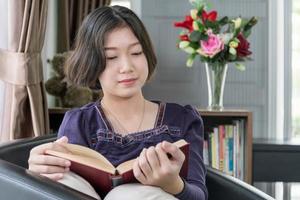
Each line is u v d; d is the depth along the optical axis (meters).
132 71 1.11
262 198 1.29
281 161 2.47
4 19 1.96
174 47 2.91
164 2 2.90
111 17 1.11
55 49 2.67
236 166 2.44
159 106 1.23
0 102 1.94
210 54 2.33
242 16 2.88
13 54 1.88
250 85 2.90
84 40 1.13
